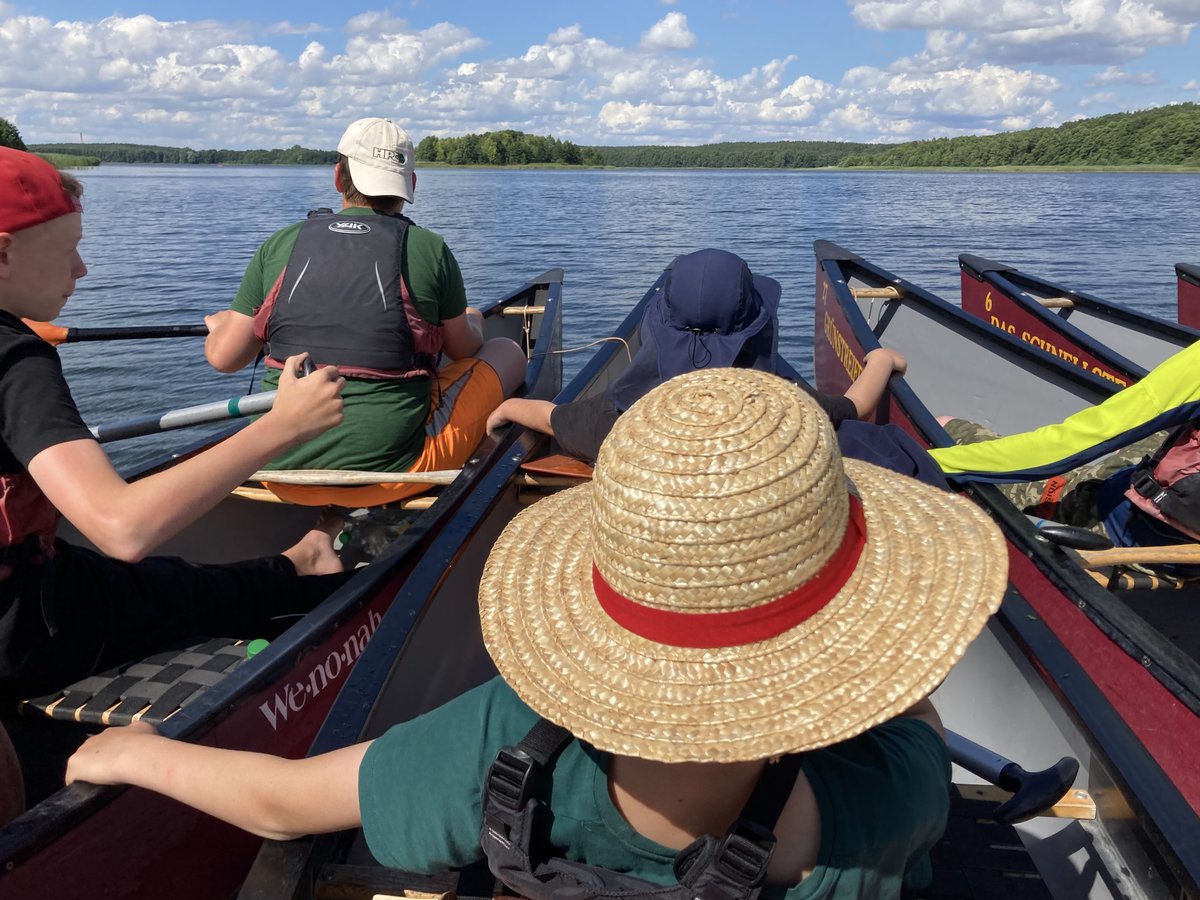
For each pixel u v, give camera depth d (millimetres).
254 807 883
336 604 1584
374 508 2393
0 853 974
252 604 1787
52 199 1363
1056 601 1639
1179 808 1119
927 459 1691
